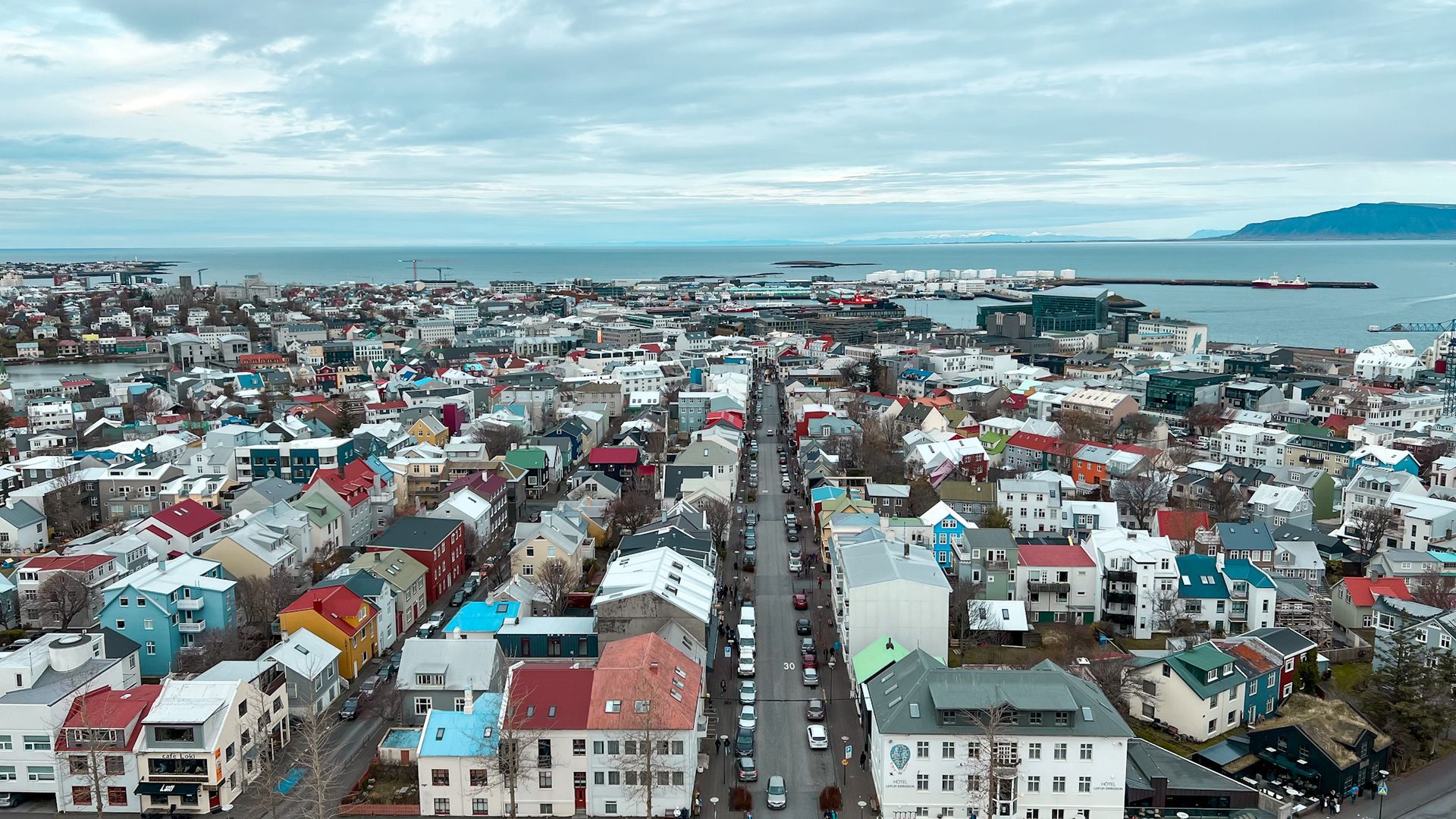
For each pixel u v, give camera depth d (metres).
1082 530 149.88
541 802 80.44
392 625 116.94
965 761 78.75
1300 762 84.75
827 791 82.19
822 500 159.25
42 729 81.62
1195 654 95.12
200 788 80.00
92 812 81.31
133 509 167.12
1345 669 111.31
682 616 101.62
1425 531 147.25
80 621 120.19
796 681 105.56
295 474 187.00
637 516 155.75
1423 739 91.50
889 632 102.75
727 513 158.62
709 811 81.25
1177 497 175.12
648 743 75.62
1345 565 144.00
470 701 92.06
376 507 164.88
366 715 98.06
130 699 83.94
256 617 114.38
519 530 139.75
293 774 86.25
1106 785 78.38
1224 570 122.56
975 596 121.31
